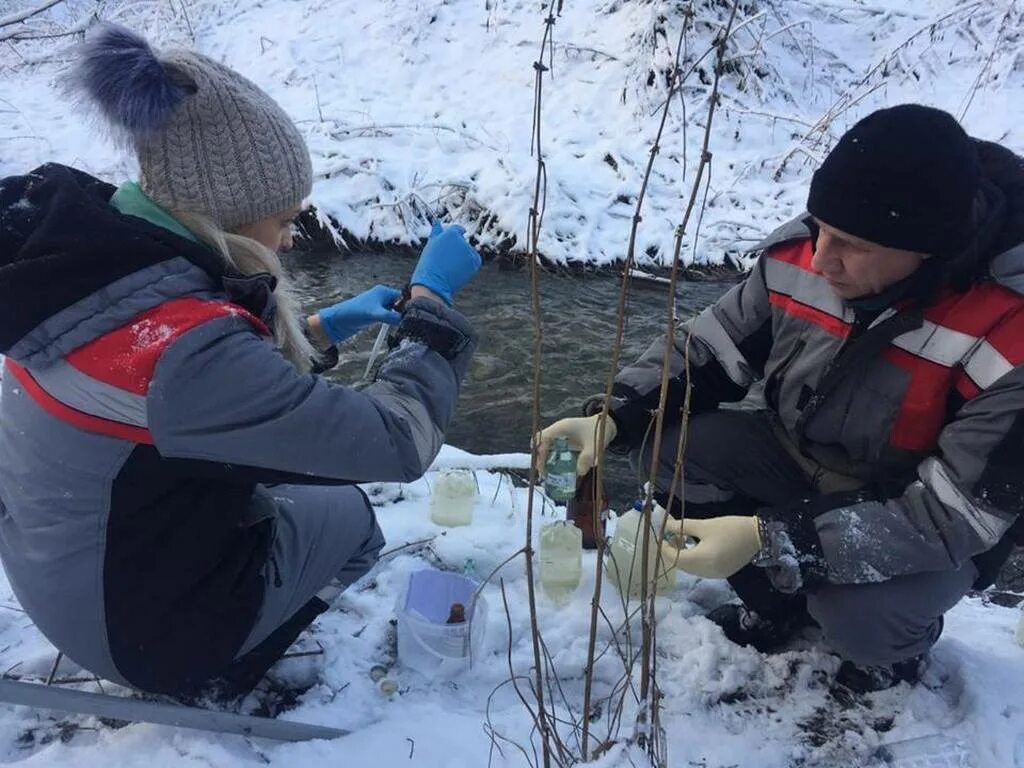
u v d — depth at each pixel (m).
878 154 1.52
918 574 1.76
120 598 1.48
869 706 1.92
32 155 6.35
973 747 1.78
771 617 2.06
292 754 1.62
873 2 8.52
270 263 1.53
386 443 1.51
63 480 1.40
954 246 1.57
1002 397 1.62
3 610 2.00
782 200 6.16
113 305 1.32
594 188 6.12
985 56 7.46
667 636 2.08
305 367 1.73
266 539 1.63
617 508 3.32
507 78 7.42
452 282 1.75
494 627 2.05
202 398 1.33
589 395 4.23
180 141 1.39
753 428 2.13
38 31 7.75
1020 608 2.45
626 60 7.16
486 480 2.83
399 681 1.89
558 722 1.80
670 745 1.78
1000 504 1.61
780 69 7.44
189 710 1.60
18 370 1.42
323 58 7.83
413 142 6.56
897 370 1.77
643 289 5.50
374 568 2.24
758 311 2.03
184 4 8.92
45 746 1.65
